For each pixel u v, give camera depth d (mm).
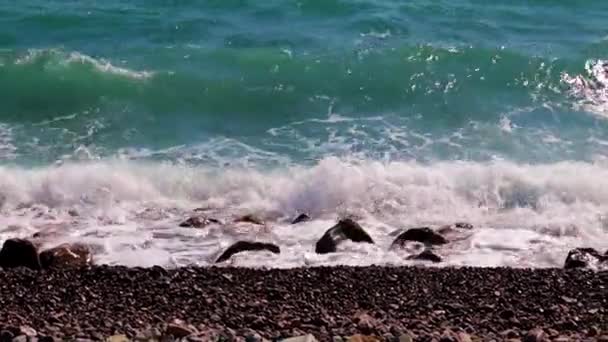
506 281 14750
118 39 29078
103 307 13180
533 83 25891
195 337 10875
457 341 11070
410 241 16969
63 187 19484
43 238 16922
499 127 23469
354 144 22422
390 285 14484
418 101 25125
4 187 19312
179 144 22625
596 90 25766
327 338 11078
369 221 18406
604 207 19156
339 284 14484
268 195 19594
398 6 31766
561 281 14773
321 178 19562
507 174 19953
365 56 26828
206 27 29906
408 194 19359
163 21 30359
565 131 23375
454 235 17453
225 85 25328
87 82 25312
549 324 12484
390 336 11188
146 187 19719
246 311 12922
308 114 24594
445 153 21938
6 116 24141
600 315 13000
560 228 17922
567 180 19797
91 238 17047
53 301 13453
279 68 26250
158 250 16547
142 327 11805
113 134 23219
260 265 15797
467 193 19547
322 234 17500
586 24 30891
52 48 28297
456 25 30406
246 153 21938
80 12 31016
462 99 25109
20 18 30375
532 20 31219
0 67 25625
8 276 14664
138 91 25156
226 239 17125
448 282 14664
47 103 24766
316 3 31500
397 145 22375
